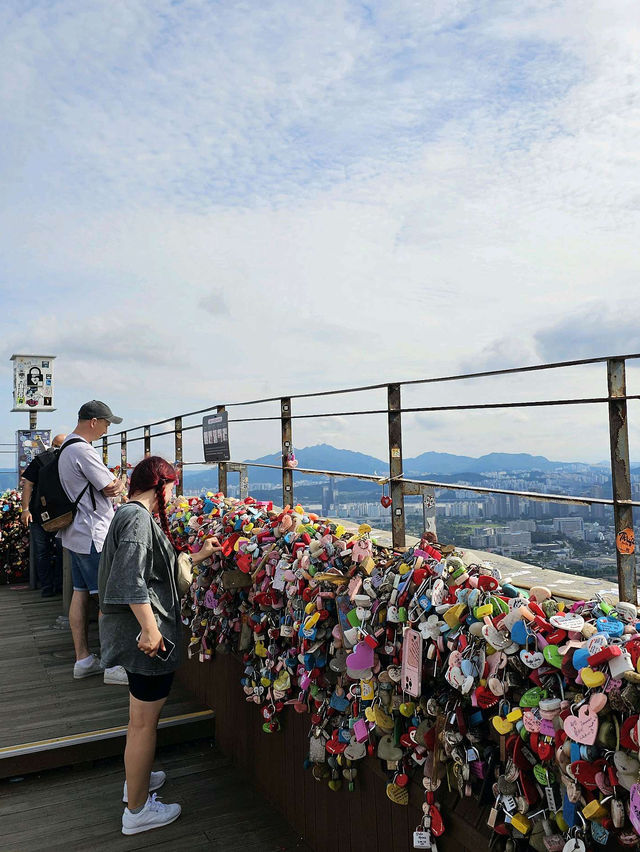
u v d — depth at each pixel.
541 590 1.73
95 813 3.05
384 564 2.24
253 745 3.28
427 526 2.58
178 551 4.25
